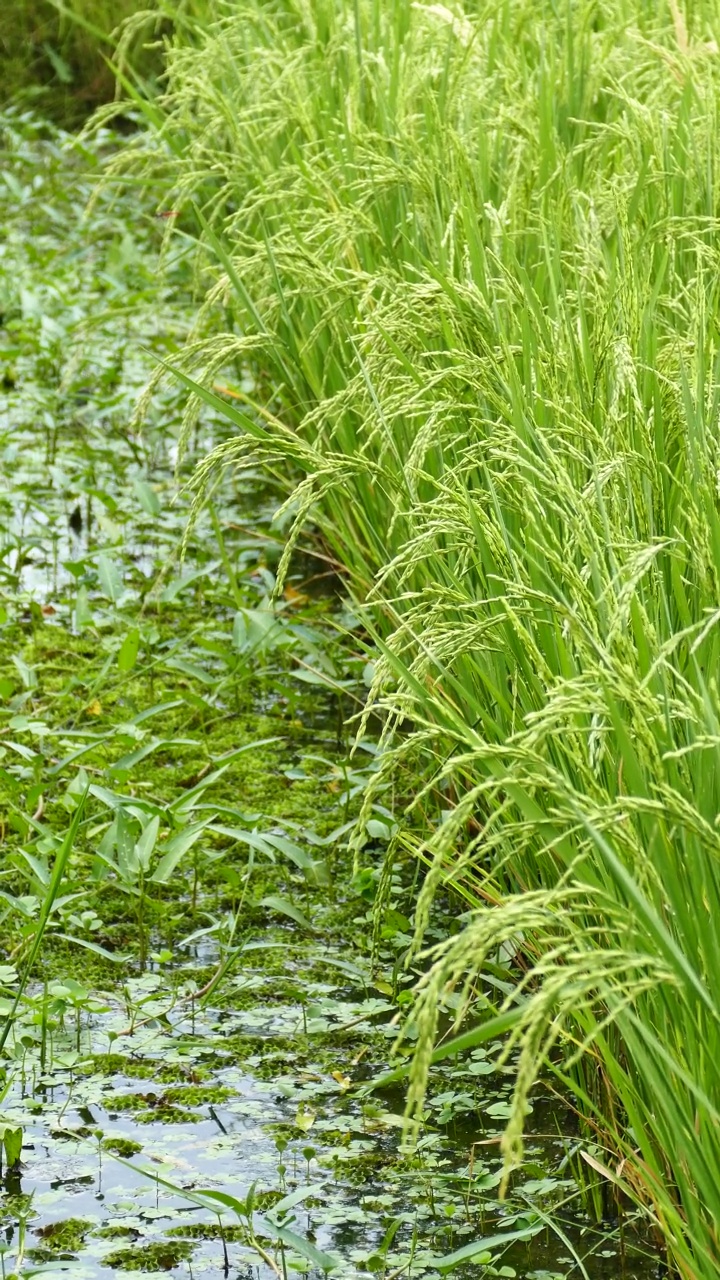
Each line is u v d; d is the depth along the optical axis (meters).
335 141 4.74
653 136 4.06
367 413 3.70
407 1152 2.77
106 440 6.66
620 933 1.97
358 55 4.86
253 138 5.26
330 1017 3.22
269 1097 2.95
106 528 5.16
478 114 4.50
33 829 3.80
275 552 5.51
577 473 2.84
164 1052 3.09
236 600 4.59
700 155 4.07
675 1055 2.12
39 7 12.29
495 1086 3.01
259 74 5.73
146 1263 2.48
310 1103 2.93
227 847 3.89
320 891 3.71
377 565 4.46
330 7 5.79
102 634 5.03
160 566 5.54
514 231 3.85
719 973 1.98
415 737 2.38
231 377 6.99
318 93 5.19
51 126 11.03
